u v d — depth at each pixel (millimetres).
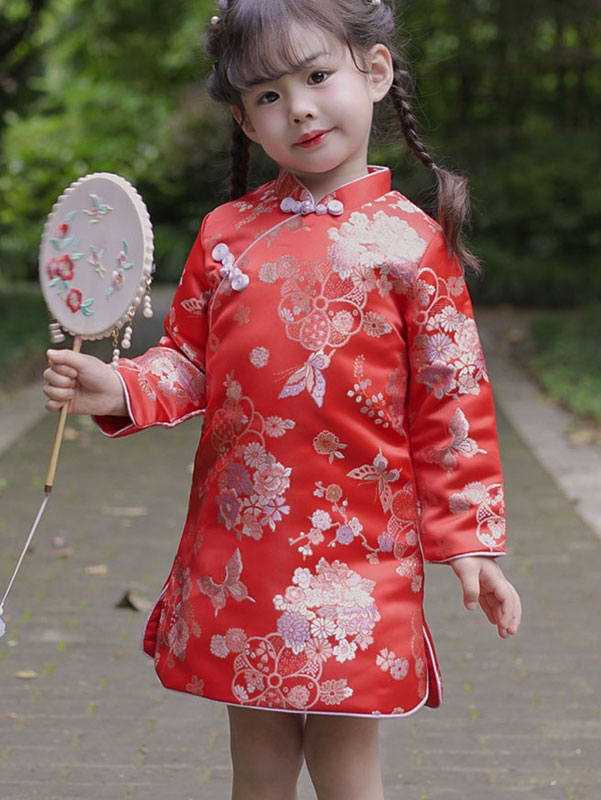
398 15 2707
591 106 18844
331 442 2398
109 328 2412
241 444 2430
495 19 17156
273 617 2379
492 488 2449
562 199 17344
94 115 21016
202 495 2516
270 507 2393
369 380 2416
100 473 7234
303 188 2490
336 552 2396
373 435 2426
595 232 17109
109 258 2416
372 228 2467
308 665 2363
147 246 2371
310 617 2367
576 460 7617
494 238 17531
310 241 2453
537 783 3422
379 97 2549
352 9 2424
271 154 2471
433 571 5434
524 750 3631
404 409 2500
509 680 4164
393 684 2393
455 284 2506
